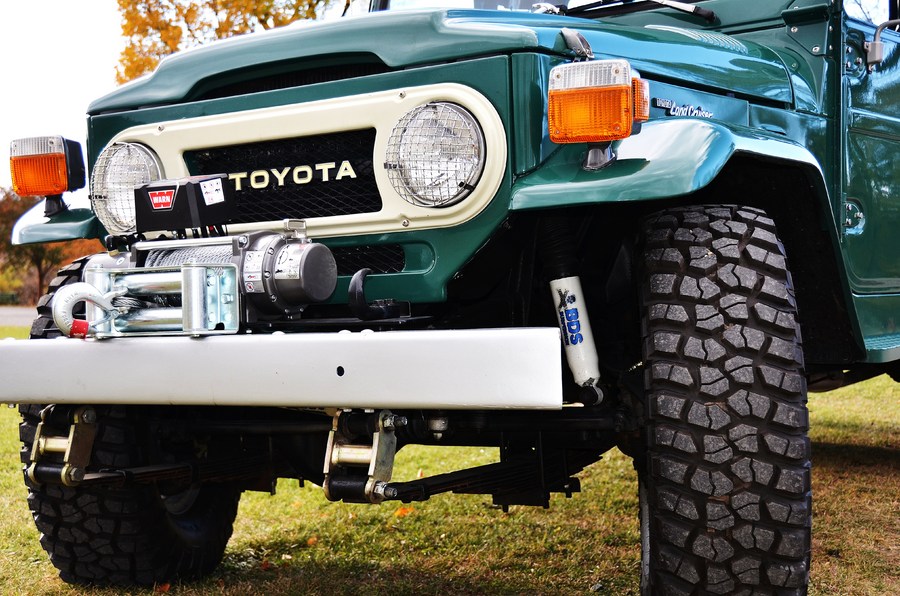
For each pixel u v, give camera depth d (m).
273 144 2.44
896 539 3.33
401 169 2.21
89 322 2.17
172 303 2.23
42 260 27.23
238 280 2.17
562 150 2.20
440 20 2.26
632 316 2.58
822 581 2.90
